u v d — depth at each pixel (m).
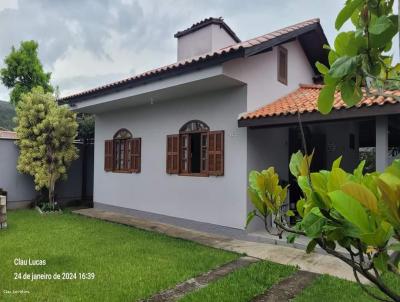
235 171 6.89
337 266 5.04
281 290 4.16
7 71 18.00
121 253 5.67
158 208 8.62
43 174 10.06
